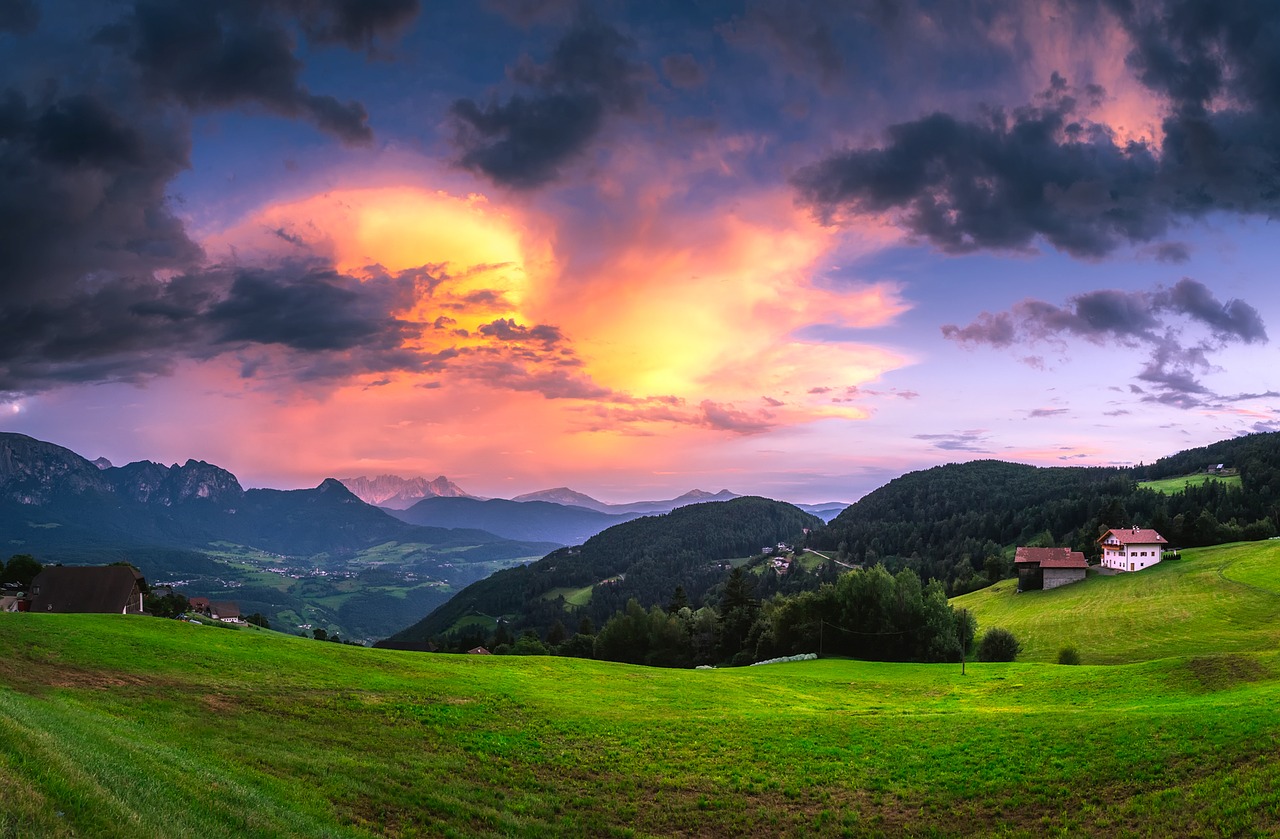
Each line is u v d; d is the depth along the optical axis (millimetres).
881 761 38594
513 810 29781
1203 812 26906
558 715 46438
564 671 68750
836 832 30219
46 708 26766
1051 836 28125
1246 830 25047
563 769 35781
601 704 52438
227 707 36375
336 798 26609
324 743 33625
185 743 28703
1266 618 113062
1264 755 30453
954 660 113438
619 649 150875
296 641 61906
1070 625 128375
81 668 38812
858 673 85562
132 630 51344
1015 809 31000
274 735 33062
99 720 28250
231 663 46250
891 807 32531
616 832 29141
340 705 40688
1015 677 75000
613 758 38250
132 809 17578
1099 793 30859
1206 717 37312
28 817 14812
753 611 146750
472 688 51781
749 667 98000
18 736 18922
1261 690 47781
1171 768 31578
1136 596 140375
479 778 32875
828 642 120688
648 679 69125
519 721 43500
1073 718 43562
